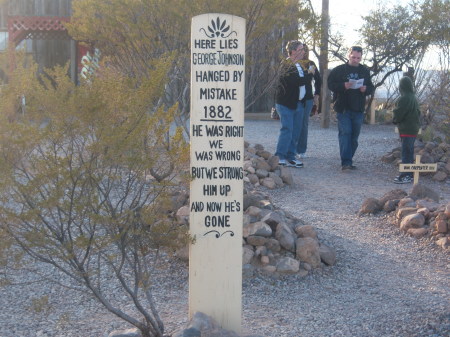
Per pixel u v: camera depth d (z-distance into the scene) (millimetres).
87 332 4727
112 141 3711
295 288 5844
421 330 4922
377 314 5266
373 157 12727
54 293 5484
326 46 17000
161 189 4223
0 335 4648
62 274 5867
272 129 17609
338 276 6199
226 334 4098
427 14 16750
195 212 4309
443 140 13234
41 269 5969
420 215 7582
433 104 13562
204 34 4238
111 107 3902
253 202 6984
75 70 18703
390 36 17922
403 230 7598
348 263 6551
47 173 3678
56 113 3734
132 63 8359
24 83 3846
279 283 5918
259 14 8156
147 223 4164
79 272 3920
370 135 16500
